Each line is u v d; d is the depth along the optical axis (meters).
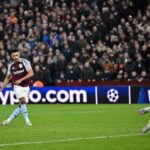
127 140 24.89
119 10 62.00
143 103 52.53
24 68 31.69
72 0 64.31
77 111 43.44
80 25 59.91
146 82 52.97
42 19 61.94
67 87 53.56
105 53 55.81
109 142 24.25
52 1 64.88
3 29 62.22
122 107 47.62
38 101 54.00
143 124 32.56
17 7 65.81
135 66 54.06
